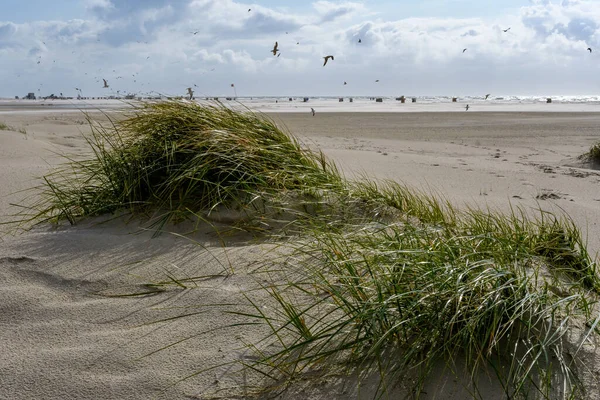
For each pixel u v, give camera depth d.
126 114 3.94
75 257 2.65
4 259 2.62
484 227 2.89
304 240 2.84
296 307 2.13
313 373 1.74
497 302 1.79
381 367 1.74
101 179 3.62
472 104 47.38
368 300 1.94
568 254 2.64
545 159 8.36
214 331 1.98
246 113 3.93
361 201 3.41
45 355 1.84
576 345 1.78
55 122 14.48
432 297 1.90
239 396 1.64
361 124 17.72
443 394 1.63
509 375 1.61
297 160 3.67
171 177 3.33
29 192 4.20
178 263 2.58
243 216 3.14
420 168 6.56
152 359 1.82
